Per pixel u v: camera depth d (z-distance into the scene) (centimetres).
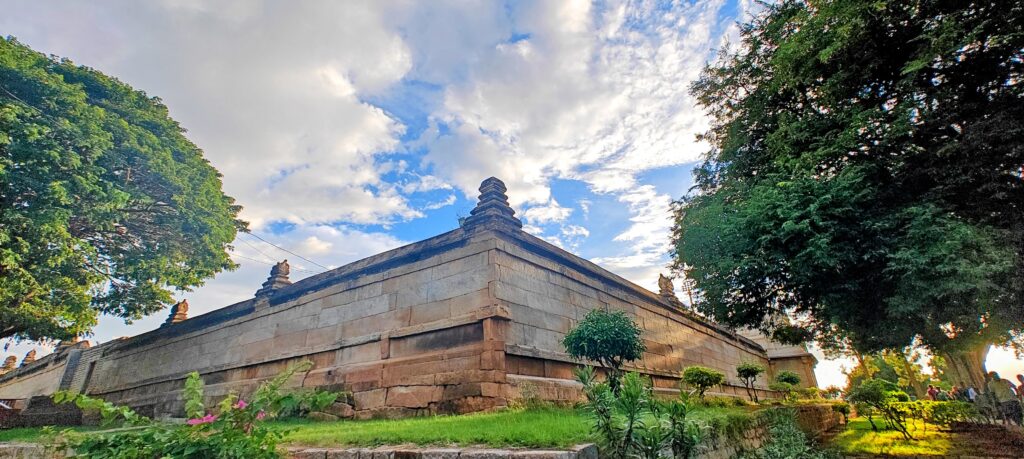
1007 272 711
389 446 479
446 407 862
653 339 1464
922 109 808
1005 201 783
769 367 2509
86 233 1377
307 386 1134
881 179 852
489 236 995
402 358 998
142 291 1598
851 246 821
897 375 3219
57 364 2409
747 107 1155
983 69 786
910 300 750
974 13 751
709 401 1164
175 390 1585
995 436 1053
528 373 924
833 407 1616
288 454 482
